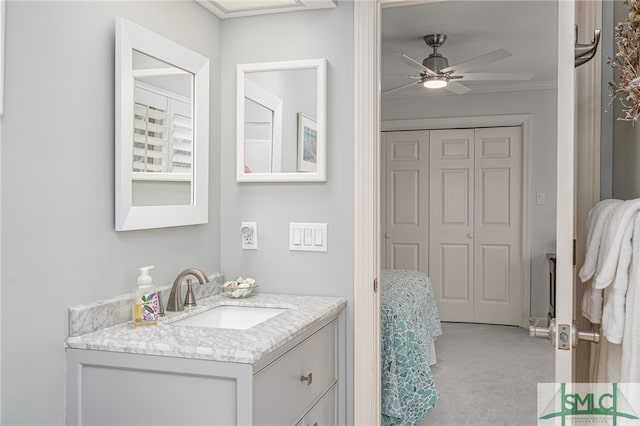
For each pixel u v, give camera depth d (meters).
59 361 1.50
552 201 5.38
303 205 2.23
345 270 2.18
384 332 2.93
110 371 1.51
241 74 2.28
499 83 5.43
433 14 3.64
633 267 1.22
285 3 2.14
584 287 1.69
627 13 1.55
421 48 4.40
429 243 5.89
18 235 1.36
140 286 1.67
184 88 2.03
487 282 5.71
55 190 1.47
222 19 2.33
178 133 1.99
